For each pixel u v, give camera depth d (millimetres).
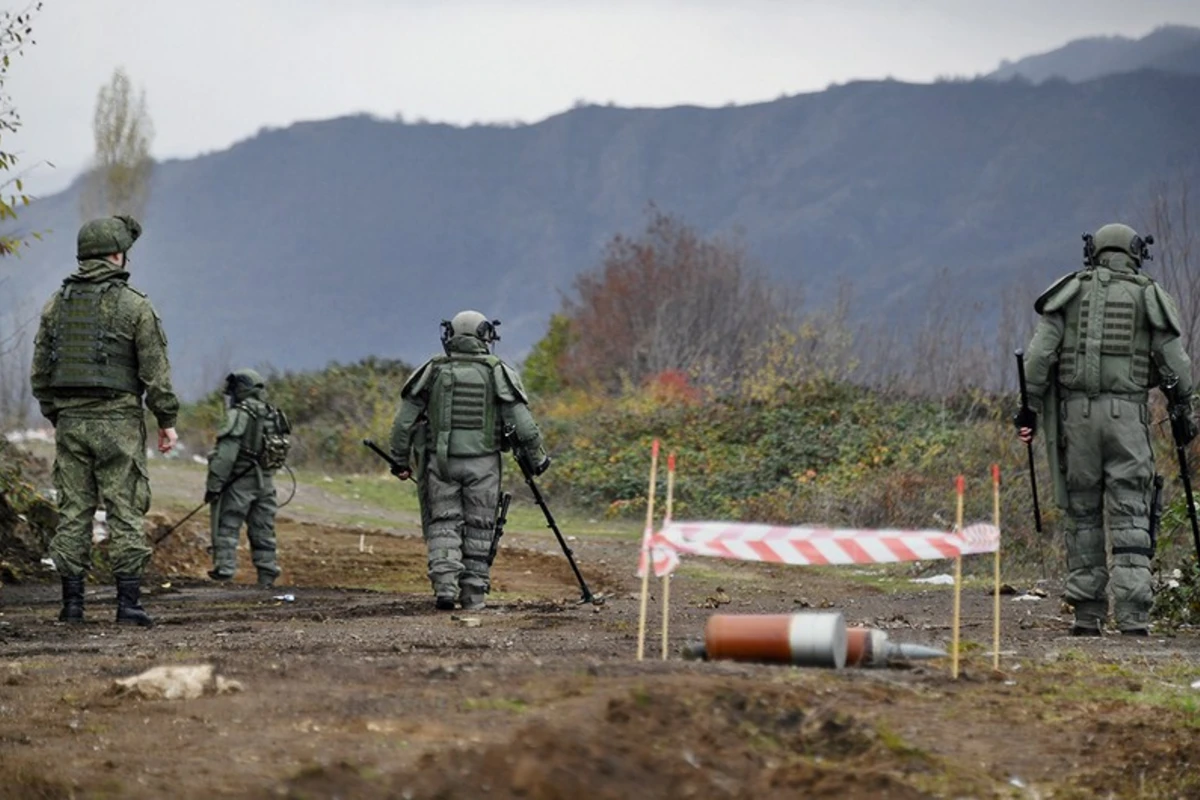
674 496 85125
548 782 15602
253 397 51969
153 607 39750
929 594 46969
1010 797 17719
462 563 39500
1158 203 82688
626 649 26672
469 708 19578
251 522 52000
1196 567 37719
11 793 16266
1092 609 34125
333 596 44656
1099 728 20547
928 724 20047
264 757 17594
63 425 34594
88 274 34656
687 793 16234
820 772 17266
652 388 112875
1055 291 34219
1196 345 71938
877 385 100312
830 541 21359
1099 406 33750
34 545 46688
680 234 165125
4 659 26156
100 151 159625
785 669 21656
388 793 15570
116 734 18828
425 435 39656
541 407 124688
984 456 74625
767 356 110750
